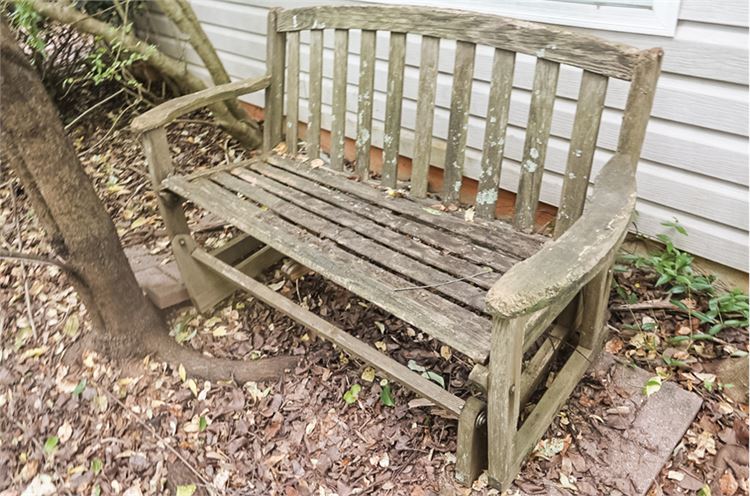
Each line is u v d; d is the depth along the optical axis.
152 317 2.18
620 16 2.00
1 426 2.02
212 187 2.12
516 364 1.32
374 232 1.84
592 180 2.29
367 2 2.70
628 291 2.18
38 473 1.86
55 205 1.84
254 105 3.65
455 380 1.96
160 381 2.09
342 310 2.29
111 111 3.97
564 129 2.28
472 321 1.44
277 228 1.87
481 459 1.62
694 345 1.97
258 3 3.23
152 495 1.76
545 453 1.70
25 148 1.72
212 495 1.73
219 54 3.67
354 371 2.04
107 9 3.42
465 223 1.90
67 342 2.30
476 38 1.81
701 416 1.77
